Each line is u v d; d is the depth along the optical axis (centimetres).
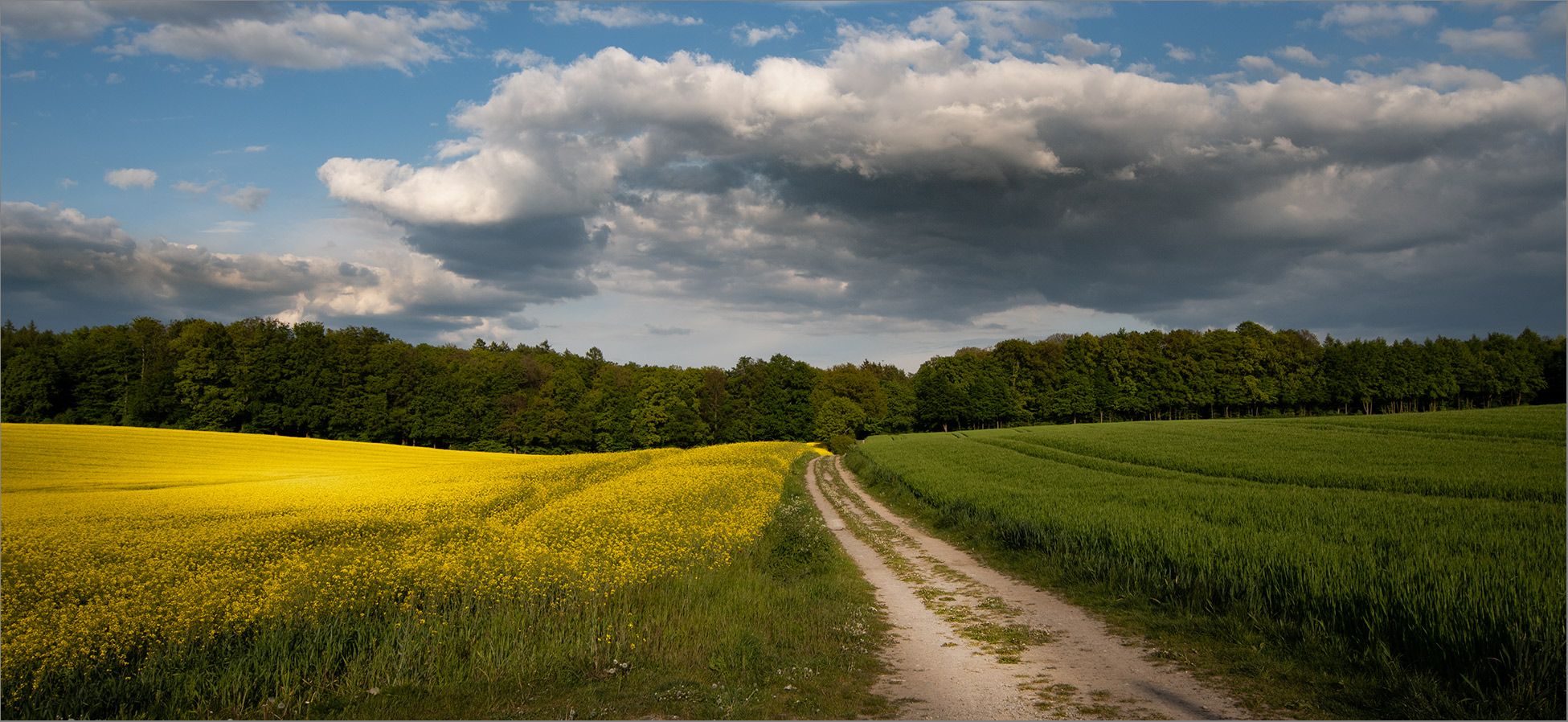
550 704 609
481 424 7312
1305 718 566
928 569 1352
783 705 609
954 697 636
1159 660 734
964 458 3872
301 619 795
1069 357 8944
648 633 777
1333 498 1719
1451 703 564
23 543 1262
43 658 662
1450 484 1998
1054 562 1264
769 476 2831
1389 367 7919
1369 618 725
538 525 1432
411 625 757
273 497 2122
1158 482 2361
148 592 880
